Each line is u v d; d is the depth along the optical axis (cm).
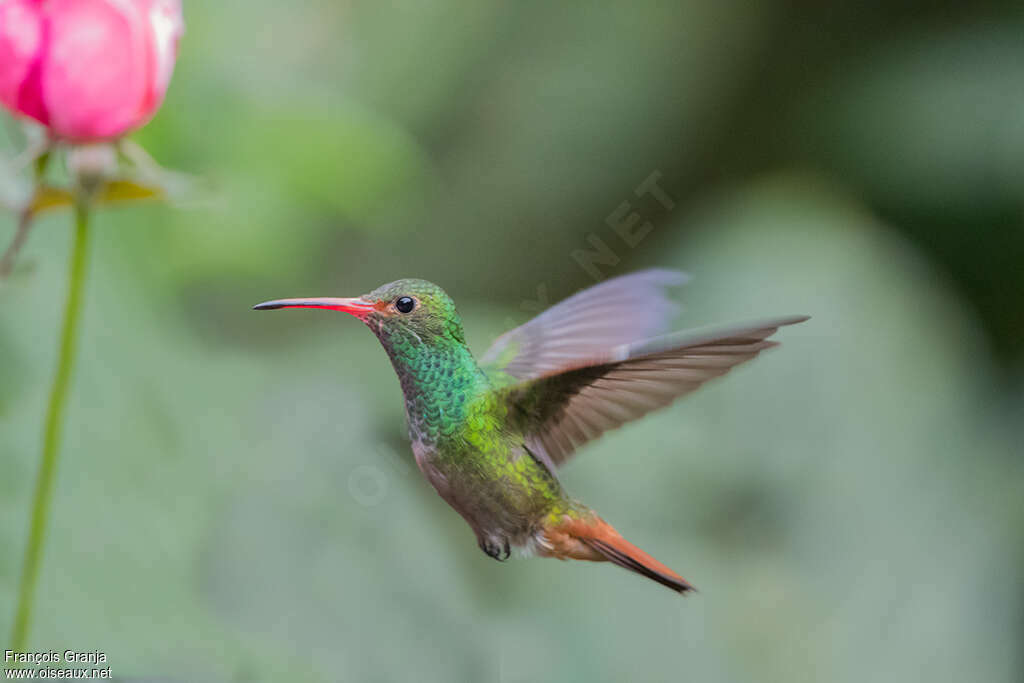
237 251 260
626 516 263
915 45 354
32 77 243
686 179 357
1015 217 340
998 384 332
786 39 356
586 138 350
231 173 260
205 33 261
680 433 266
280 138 260
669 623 262
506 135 346
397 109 332
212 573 252
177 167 260
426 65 332
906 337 288
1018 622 267
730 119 356
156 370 256
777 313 283
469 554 259
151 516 253
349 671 252
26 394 254
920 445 270
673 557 263
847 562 266
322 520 254
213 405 256
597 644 260
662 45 352
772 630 264
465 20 336
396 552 254
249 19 263
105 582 251
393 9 324
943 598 266
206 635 251
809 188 336
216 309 261
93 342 255
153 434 254
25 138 246
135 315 257
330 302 245
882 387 279
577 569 261
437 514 258
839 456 268
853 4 357
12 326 254
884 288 301
